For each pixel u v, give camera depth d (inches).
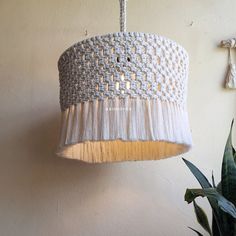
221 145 51.8
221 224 36.0
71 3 56.1
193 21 56.2
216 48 55.3
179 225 48.3
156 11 56.2
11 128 51.4
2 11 56.0
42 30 55.1
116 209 48.6
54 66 53.8
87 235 47.6
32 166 50.0
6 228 47.7
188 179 50.1
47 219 48.1
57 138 51.1
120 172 49.9
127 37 31.0
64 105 34.1
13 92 52.7
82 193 49.0
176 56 32.9
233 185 36.0
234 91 54.0
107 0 56.2
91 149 40.2
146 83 30.5
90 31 55.0
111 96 30.2
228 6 56.7
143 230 48.0
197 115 52.7
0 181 49.4
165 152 39.7
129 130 29.0
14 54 54.2
